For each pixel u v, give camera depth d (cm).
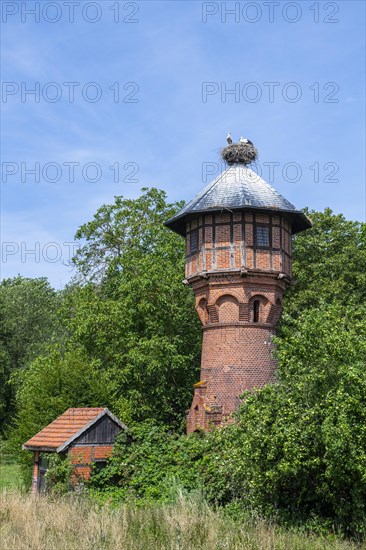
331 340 1908
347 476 1847
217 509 2169
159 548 1662
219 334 2925
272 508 2097
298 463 1856
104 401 3278
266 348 2902
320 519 2028
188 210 2978
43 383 3275
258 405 2011
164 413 3969
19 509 2014
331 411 1820
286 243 3028
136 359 3712
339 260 4012
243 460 2005
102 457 2623
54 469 2539
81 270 4597
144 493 2425
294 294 3959
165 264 4009
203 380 2956
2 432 6094
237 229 2909
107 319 3894
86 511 2033
